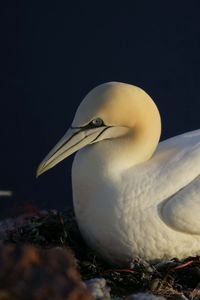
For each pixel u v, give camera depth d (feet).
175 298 37.93
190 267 40.45
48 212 47.29
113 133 41.06
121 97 40.65
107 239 40.96
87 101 41.06
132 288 39.22
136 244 40.57
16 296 27.02
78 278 29.45
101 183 40.73
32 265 27.55
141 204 40.22
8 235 43.06
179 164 41.06
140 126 41.06
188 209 39.99
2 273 27.22
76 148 41.24
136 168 41.06
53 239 42.75
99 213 40.68
